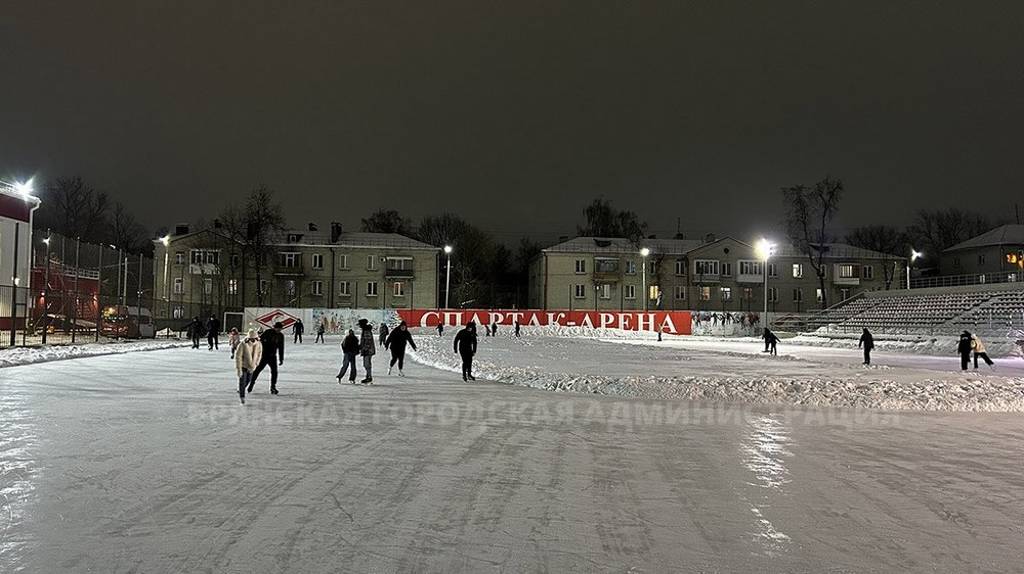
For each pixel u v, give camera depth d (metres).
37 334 39.00
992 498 8.09
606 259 85.50
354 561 5.57
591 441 11.40
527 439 11.45
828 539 6.43
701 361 33.06
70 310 41.16
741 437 12.18
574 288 85.31
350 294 80.31
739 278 86.62
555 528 6.56
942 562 5.88
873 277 89.12
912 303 68.00
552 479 8.59
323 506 7.13
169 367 25.31
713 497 7.88
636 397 18.14
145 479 8.17
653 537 6.36
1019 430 13.65
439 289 94.69
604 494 7.90
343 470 8.83
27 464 8.91
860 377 24.95
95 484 7.91
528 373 22.42
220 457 9.50
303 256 79.88
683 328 70.12
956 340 46.69
